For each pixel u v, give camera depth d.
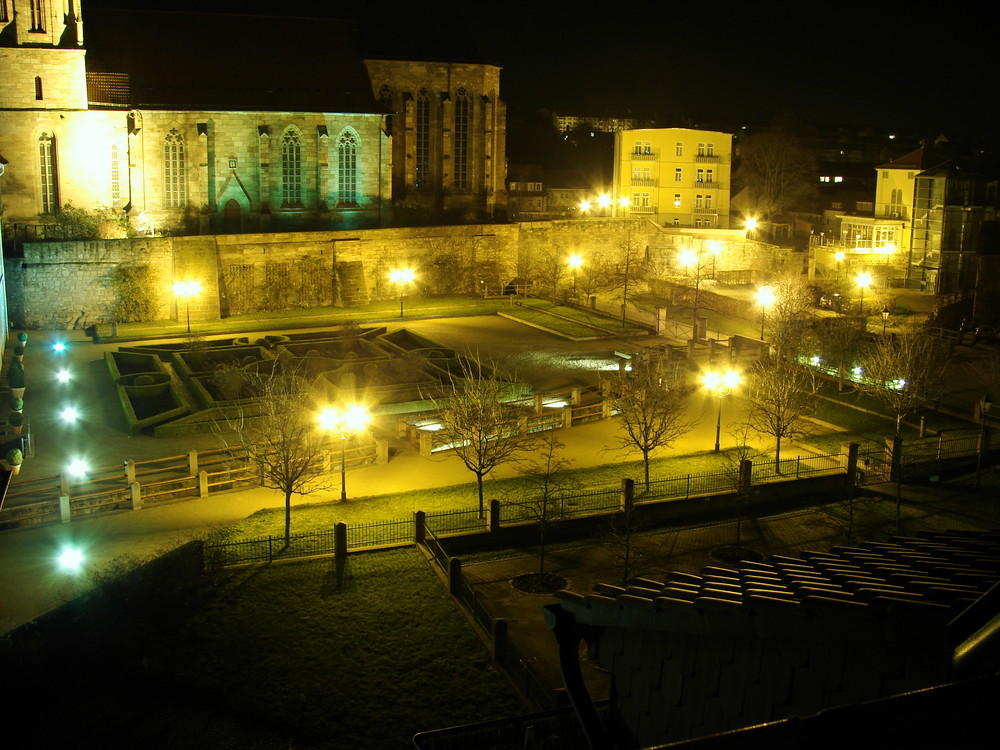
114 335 81.38
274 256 94.06
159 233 99.12
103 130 94.62
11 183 91.31
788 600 11.70
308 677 29.98
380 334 80.62
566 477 47.91
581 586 37.06
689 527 43.22
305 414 51.78
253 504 44.31
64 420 57.09
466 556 39.59
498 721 24.77
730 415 59.28
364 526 40.47
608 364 72.19
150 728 27.34
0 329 67.44
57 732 26.98
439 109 116.38
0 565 37.06
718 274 106.56
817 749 5.32
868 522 43.97
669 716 14.09
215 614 33.38
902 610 9.78
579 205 143.62
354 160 109.12
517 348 77.75
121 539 39.91
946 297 93.12
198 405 60.00
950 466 50.47
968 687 5.36
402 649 31.64
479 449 42.19
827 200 154.25
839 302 93.38
